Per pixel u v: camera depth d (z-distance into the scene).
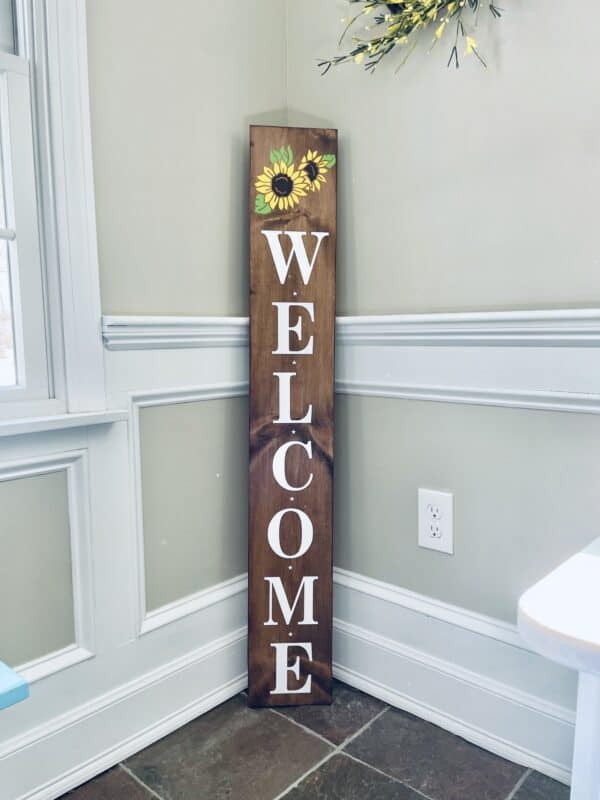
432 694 1.39
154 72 1.26
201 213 1.38
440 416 1.33
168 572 1.38
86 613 1.22
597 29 1.06
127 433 1.26
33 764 1.15
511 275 1.21
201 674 1.44
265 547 1.42
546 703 1.22
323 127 1.47
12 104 1.09
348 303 1.47
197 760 1.27
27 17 1.10
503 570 1.27
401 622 1.44
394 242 1.37
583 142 1.10
